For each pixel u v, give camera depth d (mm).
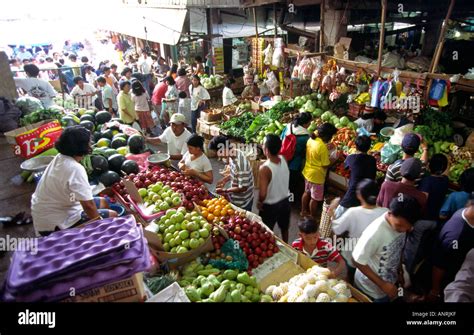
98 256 1830
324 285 2404
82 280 1794
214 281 2525
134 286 1909
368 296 2754
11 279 1722
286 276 2820
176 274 2643
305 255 2922
